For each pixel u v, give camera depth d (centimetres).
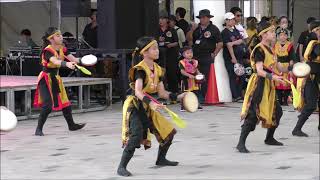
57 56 1568
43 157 1299
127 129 1087
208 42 2238
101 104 2289
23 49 2588
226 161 1231
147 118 1091
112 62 2514
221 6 2383
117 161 1245
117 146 1420
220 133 1602
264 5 3794
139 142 1085
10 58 2581
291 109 2109
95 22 2486
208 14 2222
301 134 1535
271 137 1409
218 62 2350
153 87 1069
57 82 1605
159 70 1081
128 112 1084
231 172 1123
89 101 2214
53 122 1858
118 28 2273
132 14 2309
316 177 1070
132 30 2312
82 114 2070
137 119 1081
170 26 2353
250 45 2319
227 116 1955
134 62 1086
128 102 1089
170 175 1104
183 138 1520
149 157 1275
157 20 2367
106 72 2506
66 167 1193
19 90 1898
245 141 1390
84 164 1220
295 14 3734
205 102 2267
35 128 1731
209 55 2250
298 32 3719
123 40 2291
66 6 2391
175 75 2352
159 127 1119
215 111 2088
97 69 2495
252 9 3703
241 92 2408
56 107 1608
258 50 1291
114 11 2266
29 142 1495
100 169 1169
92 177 1098
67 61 1596
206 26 2239
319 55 1495
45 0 2642
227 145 1417
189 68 2044
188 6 3155
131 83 1085
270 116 1318
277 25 2208
